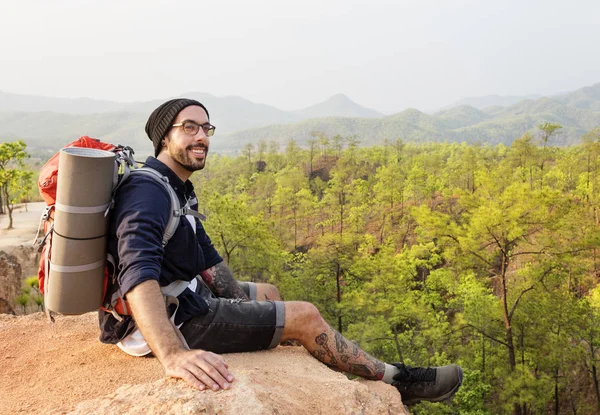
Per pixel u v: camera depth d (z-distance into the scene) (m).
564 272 27.36
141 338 2.51
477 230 25.23
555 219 24.06
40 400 2.18
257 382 2.04
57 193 2.06
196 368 1.78
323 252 35.72
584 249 24.30
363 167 110.88
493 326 27.08
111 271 2.26
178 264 2.33
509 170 69.81
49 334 3.22
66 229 2.06
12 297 26.86
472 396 22.53
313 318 2.65
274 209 88.56
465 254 27.39
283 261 37.41
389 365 2.88
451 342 28.89
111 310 2.40
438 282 41.47
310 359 2.67
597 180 59.47
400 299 30.47
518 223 24.47
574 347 26.41
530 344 26.80
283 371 2.38
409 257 49.75
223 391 1.73
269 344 2.59
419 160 104.44
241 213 32.22
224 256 32.62
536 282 25.95
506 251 25.94
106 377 2.36
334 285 36.06
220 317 2.46
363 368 2.76
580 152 85.62
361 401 2.27
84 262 2.11
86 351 2.78
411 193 81.31
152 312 1.90
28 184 50.34
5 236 34.09
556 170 75.62
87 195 2.04
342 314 31.70
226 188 116.25
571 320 25.73
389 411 2.38
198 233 2.90
